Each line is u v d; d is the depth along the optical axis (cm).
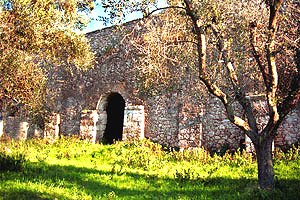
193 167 1091
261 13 809
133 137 1599
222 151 1356
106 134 1862
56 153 1299
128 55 1705
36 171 869
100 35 1858
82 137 1786
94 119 1781
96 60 1839
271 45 740
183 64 1279
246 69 1109
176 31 1049
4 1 827
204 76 766
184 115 1466
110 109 1931
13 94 1248
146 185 835
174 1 816
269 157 750
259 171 753
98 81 1823
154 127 1571
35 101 1533
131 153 1317
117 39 1764
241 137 1327
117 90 1736
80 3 1011
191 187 822
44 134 1919
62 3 965
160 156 1277
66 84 1942
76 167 1018
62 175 861
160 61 1120
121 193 743
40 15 870
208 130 1409
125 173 960
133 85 1666
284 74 1020
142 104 1630
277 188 743
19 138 2006
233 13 831
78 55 1103
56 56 1079
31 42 875
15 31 847
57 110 1945
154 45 1068
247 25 818
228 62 822
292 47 841
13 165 856
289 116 1221
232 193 756
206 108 1429
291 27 881
